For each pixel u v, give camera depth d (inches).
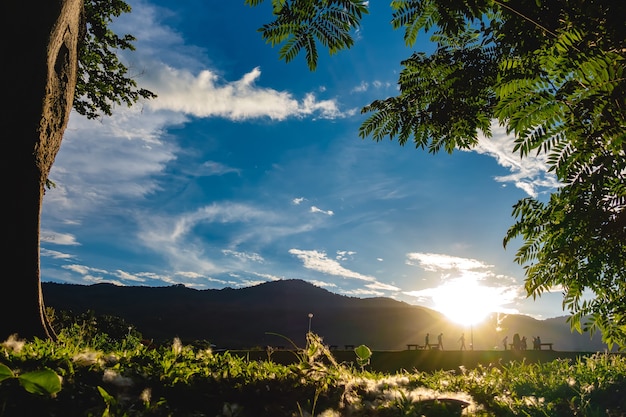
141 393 106.7
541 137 95.9
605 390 177.5
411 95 187.3
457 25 108.3
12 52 220.4
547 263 153.3
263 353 354.6
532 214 157.6
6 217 205.9
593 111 88.6
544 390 194.2
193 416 101.8
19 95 219.9
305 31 104.5
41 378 63.8
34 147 222.1
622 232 133.3
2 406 80.7
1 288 197.5
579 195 133.9
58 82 250.5
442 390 174.7
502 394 176.7
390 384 171.5
